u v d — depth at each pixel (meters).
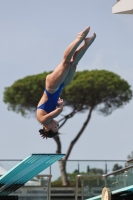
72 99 110.81
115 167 59.25
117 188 44.88
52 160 38.81
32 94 111.12
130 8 47.41
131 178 42.59
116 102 112.19
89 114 112.06
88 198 47.94
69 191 60.66
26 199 46.41
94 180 47.94
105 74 111.69
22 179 41.25
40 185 46.47
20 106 112.31
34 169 39.72
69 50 27.52
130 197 43.69
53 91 27.67
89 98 110.88
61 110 27.55
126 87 112.44
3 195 44.22
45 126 28.00
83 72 112.00
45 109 27.75
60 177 60.31
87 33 27.61
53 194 60.88
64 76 27.56
